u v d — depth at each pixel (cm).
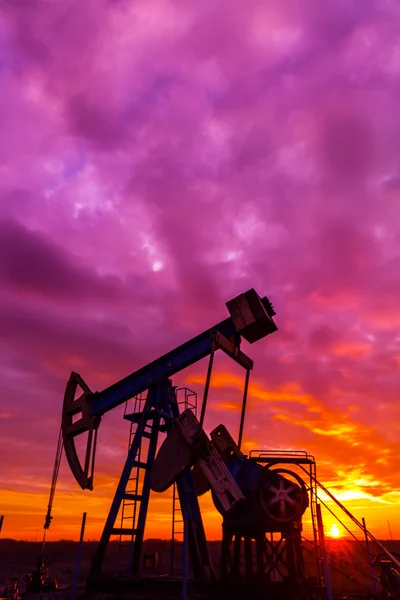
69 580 2367
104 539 1460
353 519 1206
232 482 1245
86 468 1717
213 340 1454
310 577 1162
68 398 1933
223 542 1269
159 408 1625
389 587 1117
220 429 1545
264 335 1595
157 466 1438
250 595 1172
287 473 1271
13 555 4800
